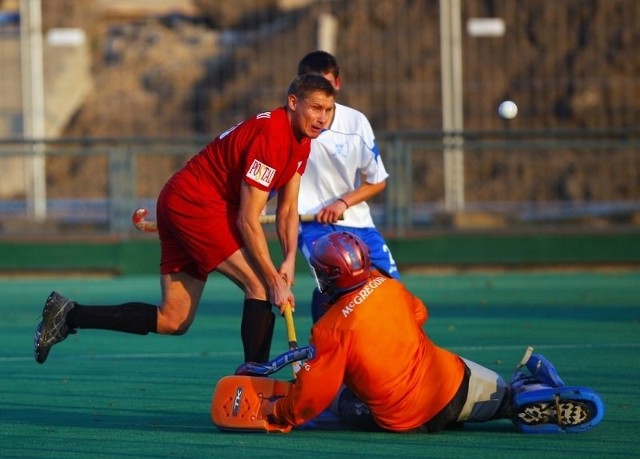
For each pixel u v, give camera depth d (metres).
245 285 21.88
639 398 23.45
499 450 18.53
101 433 20.53
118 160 55.69
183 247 22.02
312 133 21.52
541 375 20.44
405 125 85.31
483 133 54.72
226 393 20.33
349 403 20.28
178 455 18.48
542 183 73.88
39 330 22.12
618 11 86.38
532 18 88.25
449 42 60.66
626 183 73.44
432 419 19.78
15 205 64.94
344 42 91.00
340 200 25.86
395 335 19.42
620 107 83.62
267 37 93.62
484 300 44.31
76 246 55.97
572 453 18.23
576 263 55.41
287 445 19.16
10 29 72.25
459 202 57.81
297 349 19.86
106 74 92.25
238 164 21.52
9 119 69.69
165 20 99.44
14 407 23.52
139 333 22.41
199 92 87.19
